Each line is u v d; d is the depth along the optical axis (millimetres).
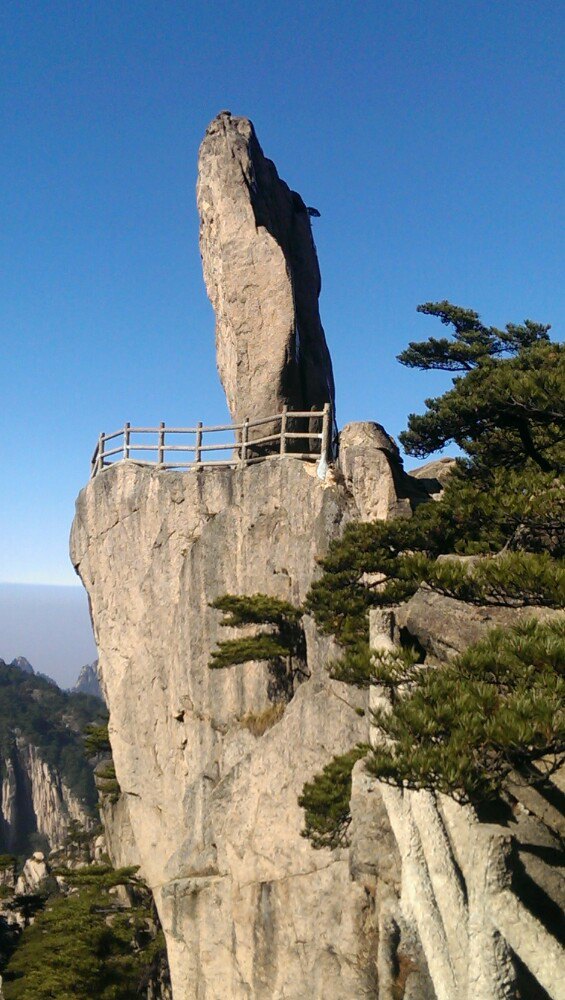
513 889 12992
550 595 14797
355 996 19625
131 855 44906
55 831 193875
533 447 24219
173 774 36500
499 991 11648
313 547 31438
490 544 20609
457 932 12828
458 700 12352
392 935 16562
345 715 25953
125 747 38375
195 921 27219
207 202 40250
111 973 37688
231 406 39531
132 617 38438
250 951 25312
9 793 196375
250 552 34406
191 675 35688
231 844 27203
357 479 30531
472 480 23984
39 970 38375
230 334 39156
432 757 11719
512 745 11562
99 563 40062
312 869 24234
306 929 23375
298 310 42344
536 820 14453
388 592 21859
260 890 25516
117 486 39438
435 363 43688
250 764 28234
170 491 37406
